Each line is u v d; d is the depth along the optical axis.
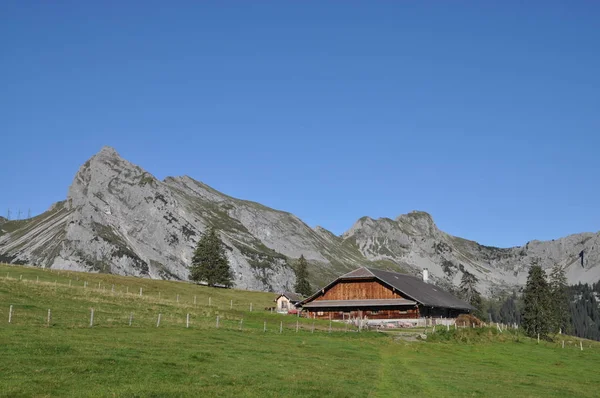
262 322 76.12
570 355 68.62
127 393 26.64
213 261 171.62
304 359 43.75
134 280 133.00
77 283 108.38
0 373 28.55
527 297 114.06
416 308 96.38
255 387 30.70
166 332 52.06
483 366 52.66
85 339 41.94
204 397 27.27
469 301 163.38
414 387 36.28
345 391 32.00
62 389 26.62
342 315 100.38
